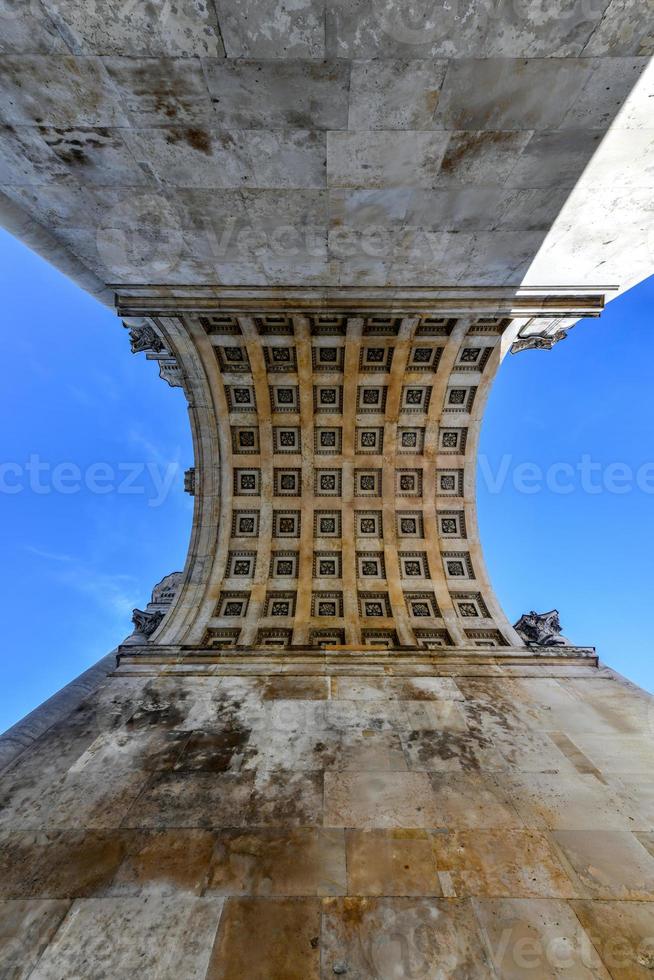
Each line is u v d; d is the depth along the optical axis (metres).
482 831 5.89
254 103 6.14
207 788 6.61
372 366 13.71
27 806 6.27
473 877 5.28
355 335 12.65
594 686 9.67
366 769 7.02
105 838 5.78
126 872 5.32
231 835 5.83
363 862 5.46
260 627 12.95
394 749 7.52
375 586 14.02
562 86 5.93
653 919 4.81
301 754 7.38
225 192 7.57
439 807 6.27
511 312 11.04
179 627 12.72
